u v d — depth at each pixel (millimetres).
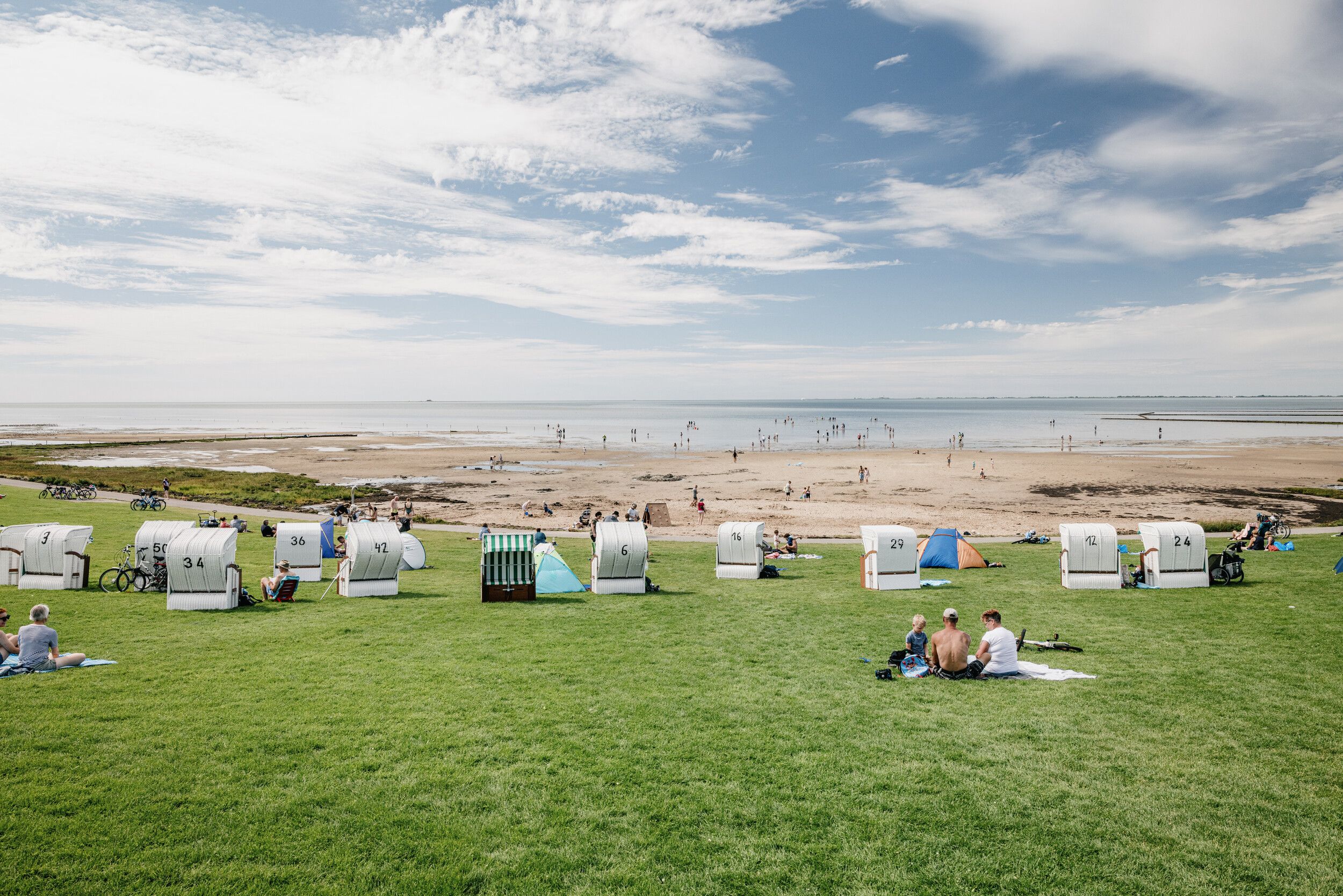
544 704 12453
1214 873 7633
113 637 16141
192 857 7676
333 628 17641
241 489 63750
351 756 10164
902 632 17844
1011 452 109312
